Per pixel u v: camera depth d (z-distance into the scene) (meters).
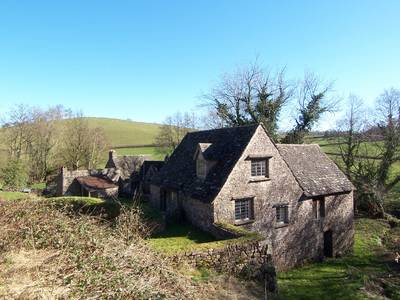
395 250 27.70
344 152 40.69
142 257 10.45
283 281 21.44
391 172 41.41
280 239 23.72
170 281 10.26
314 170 27.59
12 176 45.47
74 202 23.39
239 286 14.06
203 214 21.42
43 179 55.56
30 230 10.18
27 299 6.95
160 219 21.33
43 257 8.71
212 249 14.99
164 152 63.91
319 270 23.86
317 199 26.16
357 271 22.81
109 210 22.55
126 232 12.77
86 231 10.98
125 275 8.92
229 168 21.62
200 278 13.49
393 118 37.94
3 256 8.52
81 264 8.84
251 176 22.39
